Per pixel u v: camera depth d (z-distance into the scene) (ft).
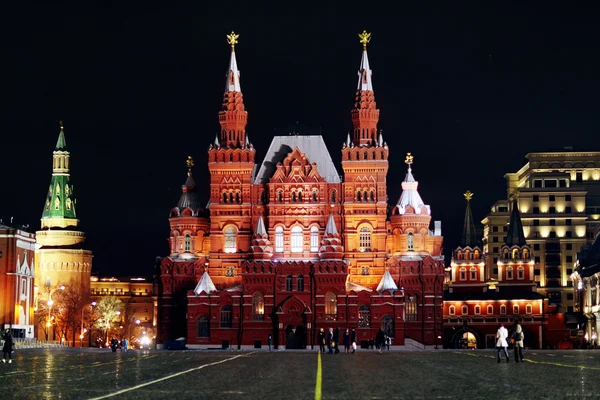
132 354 440.86
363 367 288.30
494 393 176.96
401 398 168.14
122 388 189.88
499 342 306.55
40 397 167.63
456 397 169.37
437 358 365.61
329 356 411.54
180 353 474.08
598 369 260.21
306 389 189.47
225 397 170.09
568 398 165.99
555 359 339.77
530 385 196.85
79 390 184.24
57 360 342.23
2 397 167.32
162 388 190.19
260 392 181.68
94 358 368.27
